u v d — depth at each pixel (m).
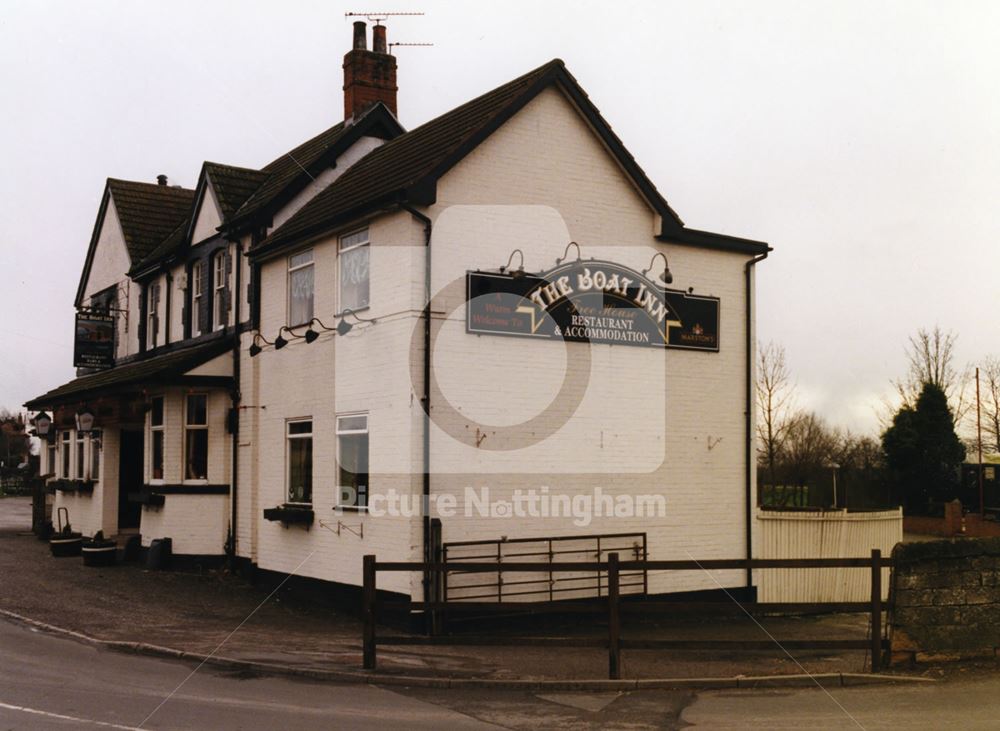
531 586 16.31
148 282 26.73
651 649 12.92
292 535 18.61
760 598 18.97
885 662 12.45
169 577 20.47
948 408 41.44
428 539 15.30
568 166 17.44
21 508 46.25
